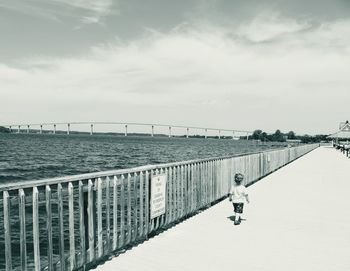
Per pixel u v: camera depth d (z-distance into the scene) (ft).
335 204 35.35
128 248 21.35
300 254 20.15
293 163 100.53
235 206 27.32
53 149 266.36
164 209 25.34
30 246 31.07
